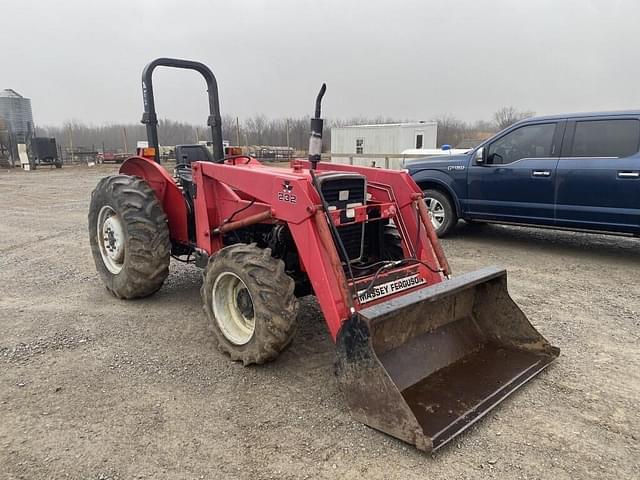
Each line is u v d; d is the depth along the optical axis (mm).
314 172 3172
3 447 2570
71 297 4855
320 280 3010
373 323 2584
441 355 3184
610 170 5703
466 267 5875
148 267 4406
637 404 2938
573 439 2613
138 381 3229
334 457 2480
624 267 5832
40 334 3969
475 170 6883
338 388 3016
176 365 3443
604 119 5816
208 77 4738
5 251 6898
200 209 4031
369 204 3699
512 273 5609
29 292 5020
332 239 3045
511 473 2363
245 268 3160
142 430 2709
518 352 3389
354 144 24578
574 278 5410
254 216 3537
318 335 3904
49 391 3109
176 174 4957
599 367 3381
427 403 2768
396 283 3367
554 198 6180
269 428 2719
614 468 2396
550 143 6223
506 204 6656
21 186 16953
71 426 2746
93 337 3910
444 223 7375
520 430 2688
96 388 3145
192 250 4656
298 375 3291
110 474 2371
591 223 5961
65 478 2350
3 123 33469
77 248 7059
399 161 18156
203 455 2504
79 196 13820
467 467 2406
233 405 2943
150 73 4500
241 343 3373
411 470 2385
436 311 3232
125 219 4340
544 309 4469
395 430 2529
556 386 3131
